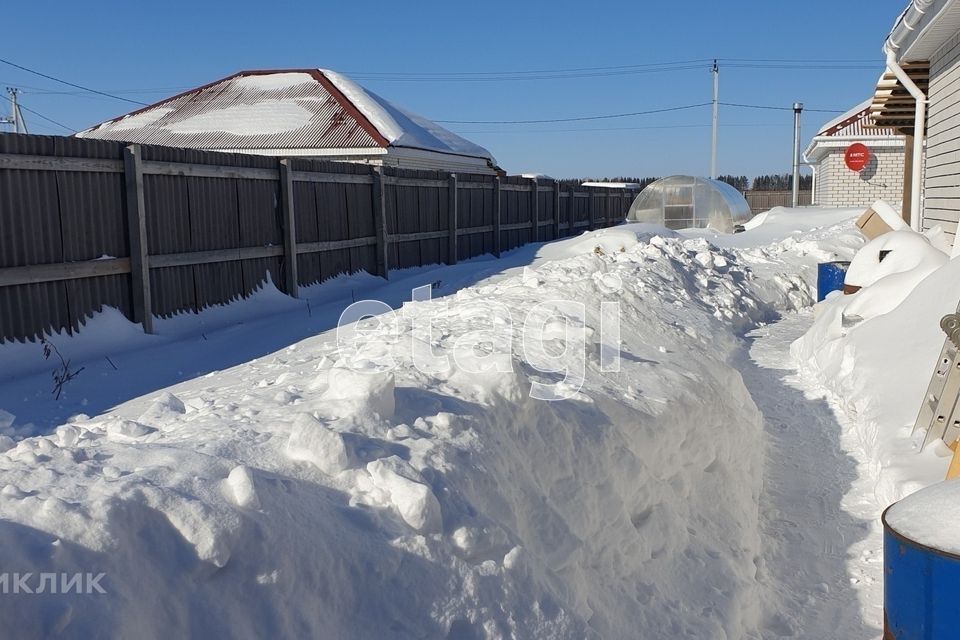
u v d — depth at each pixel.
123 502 2.26
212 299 10.53
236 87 25.58
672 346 6.95
